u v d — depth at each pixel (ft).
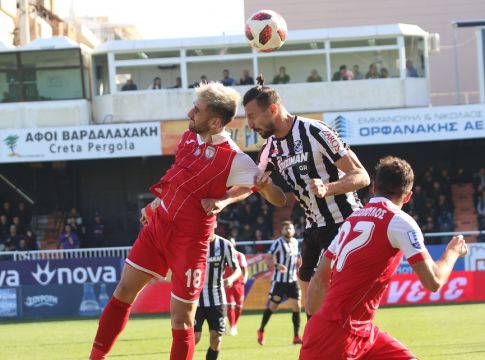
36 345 70.74
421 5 186.09
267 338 73.31
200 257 28.25
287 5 188.14
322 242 32.07
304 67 144.56
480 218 132.26
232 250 51.29
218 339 50.42
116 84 145.28
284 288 68.85
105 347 28.50
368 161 150.71
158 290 107.34
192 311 28.50
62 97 142.92
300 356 25.80
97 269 107.45
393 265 25.36
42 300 106.93
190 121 28.68
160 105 144.87
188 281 28.12
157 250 28.53
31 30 168.04
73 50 142.31
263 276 108.88
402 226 24.93
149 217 29.86
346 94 144.05
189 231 28.07
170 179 28.53
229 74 144.56
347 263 25.35
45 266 107.45
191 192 28.04
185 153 28.86
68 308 106.73
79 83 142.82
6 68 142.72
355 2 187.11
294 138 31.07
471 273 106.93
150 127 135.13
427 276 24.56
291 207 140.67
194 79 144.87
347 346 25.13
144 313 107.04
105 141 135.03
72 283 107.14
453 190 146.20
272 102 30.83
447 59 183.42
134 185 153.17
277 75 144.15
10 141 134.72
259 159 32.71
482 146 148.56
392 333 70.54
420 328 74.54
